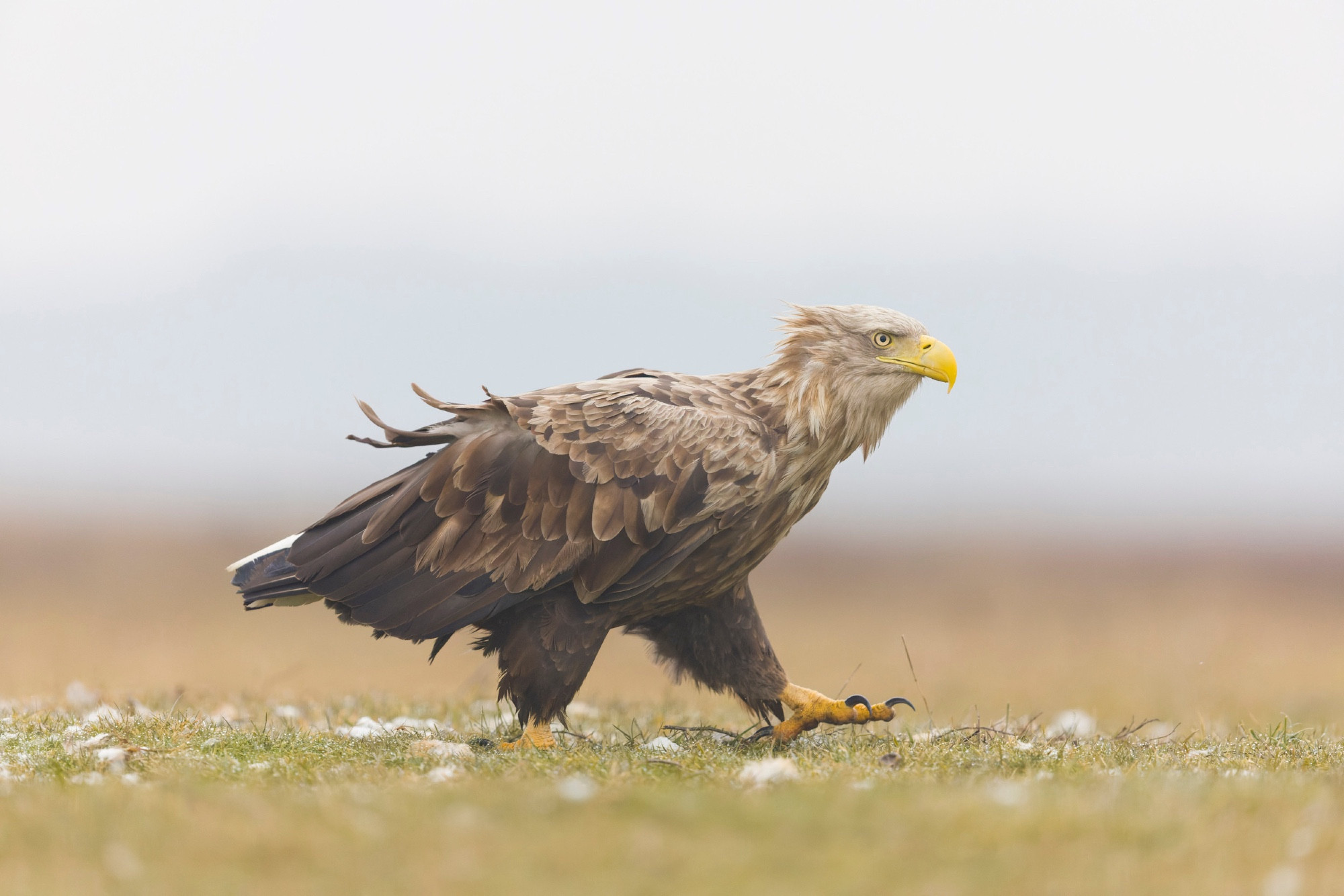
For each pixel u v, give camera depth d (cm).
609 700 1944
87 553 7712
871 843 692
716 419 1209
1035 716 1386
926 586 7425
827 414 1254
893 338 1270
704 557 1219
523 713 1216
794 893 625
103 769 1016
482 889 628
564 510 1177
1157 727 1708
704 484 1186
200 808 766
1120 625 5016
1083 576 8075
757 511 1223
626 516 1174
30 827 737
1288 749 1143
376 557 1217
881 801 768
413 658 3725
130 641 3850
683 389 1244
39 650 3431
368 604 1221
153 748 1121
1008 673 3112
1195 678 2841
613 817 733
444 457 1212
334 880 643
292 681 2602
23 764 1057
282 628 4616
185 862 673
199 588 6225
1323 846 705
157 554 7862
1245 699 2316
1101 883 644
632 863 659
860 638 4500
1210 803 795
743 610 1315
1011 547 11625
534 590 1180
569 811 751
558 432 1185
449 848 680
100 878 654
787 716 1548
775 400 1258
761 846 686
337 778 922
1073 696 2483
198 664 3080
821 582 7719
